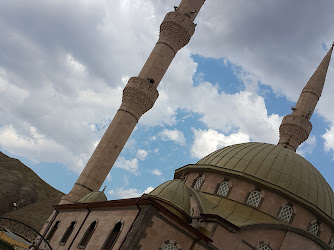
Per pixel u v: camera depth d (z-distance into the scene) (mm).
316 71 62938
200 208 33844
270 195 36156
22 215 92250
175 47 59156
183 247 30578
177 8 61438
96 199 44312
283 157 39750
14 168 113188
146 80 55656
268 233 33562
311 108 59500
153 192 33094
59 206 44562
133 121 54781
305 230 34219
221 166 38750
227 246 31750
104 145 52250
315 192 37344
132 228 29812
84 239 36000
